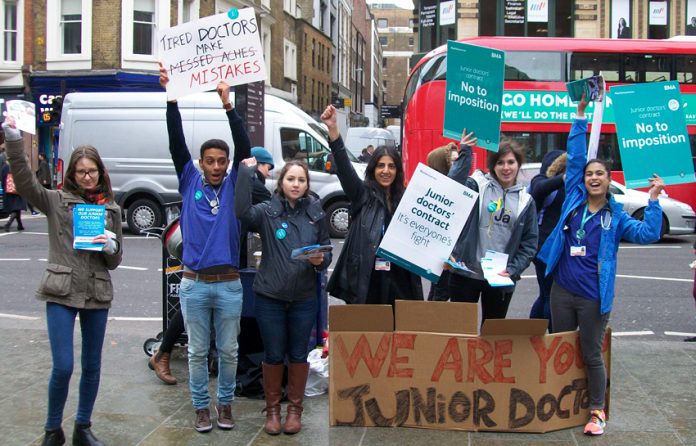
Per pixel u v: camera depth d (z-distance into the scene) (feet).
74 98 51.70
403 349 15.14
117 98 51.29
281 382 15.30
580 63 53.36
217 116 49.08
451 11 93.81
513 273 15.46
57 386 13.33
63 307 13.26
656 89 16.34
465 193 15.17
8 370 18.89
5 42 83.71
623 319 26.76
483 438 14.65
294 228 14.93
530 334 14.78
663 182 15.40
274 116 49.85
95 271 13.52
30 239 49.06
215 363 18.52
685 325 25.93
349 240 15.72
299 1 141.90
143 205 51.06
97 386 13.94
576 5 90.99
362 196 15.75
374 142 96.53
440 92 51.75
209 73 15.34
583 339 14.96
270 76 120.98
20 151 12.81
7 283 33.12
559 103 53.11
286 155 49.78
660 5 89.97
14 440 14.34
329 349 15.26
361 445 14.28
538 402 14.84
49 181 74.49
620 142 16.56
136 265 38.34
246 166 14.61
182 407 16.37
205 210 14.78
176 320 17.67
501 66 15.79
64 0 82.38
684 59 53.57
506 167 15.78
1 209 55.36
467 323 14.94
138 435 14.75
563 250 15.12
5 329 23.36
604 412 15.19
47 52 82.17
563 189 17.94
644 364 19.79
